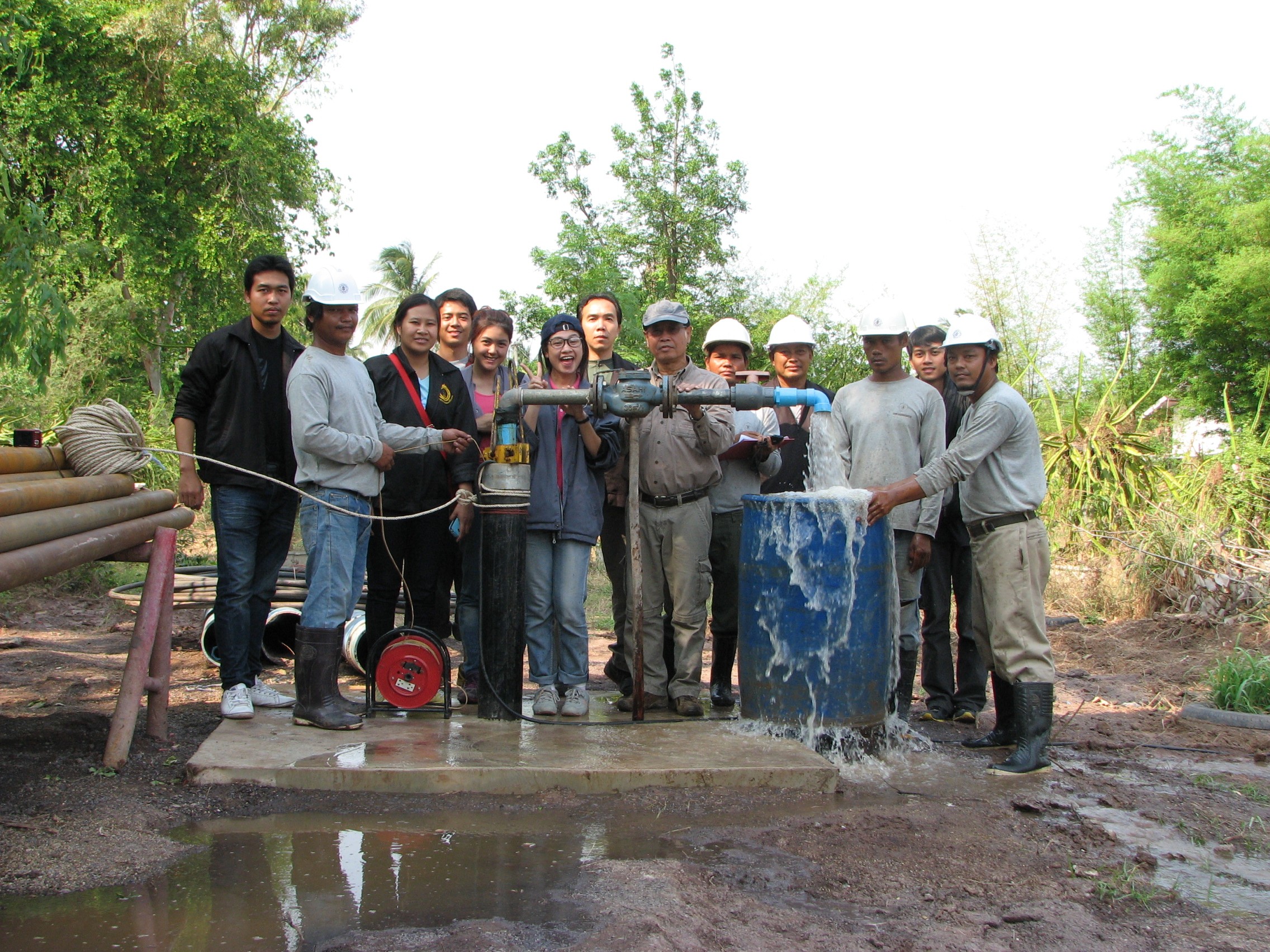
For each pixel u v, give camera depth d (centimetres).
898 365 519
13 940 246
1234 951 258
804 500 436
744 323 2486
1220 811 386
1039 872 312
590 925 255
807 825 347
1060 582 1045
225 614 453
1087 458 1211
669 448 480
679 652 491
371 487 444
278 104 2733
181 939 247
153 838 317
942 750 478
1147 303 2253
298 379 420
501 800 367
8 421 1270
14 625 845
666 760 394
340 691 591
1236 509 1045
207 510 1683
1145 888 298
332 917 261
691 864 304
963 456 434
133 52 2272
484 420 520
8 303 802
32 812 335
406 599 546
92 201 2142
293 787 371
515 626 464
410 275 3722
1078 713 575
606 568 538
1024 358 2231
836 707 438
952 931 264
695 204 2494
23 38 1964
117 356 2112
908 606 517
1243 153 2147
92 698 532
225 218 2266
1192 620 862
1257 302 1908
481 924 251
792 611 438
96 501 395
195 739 441
